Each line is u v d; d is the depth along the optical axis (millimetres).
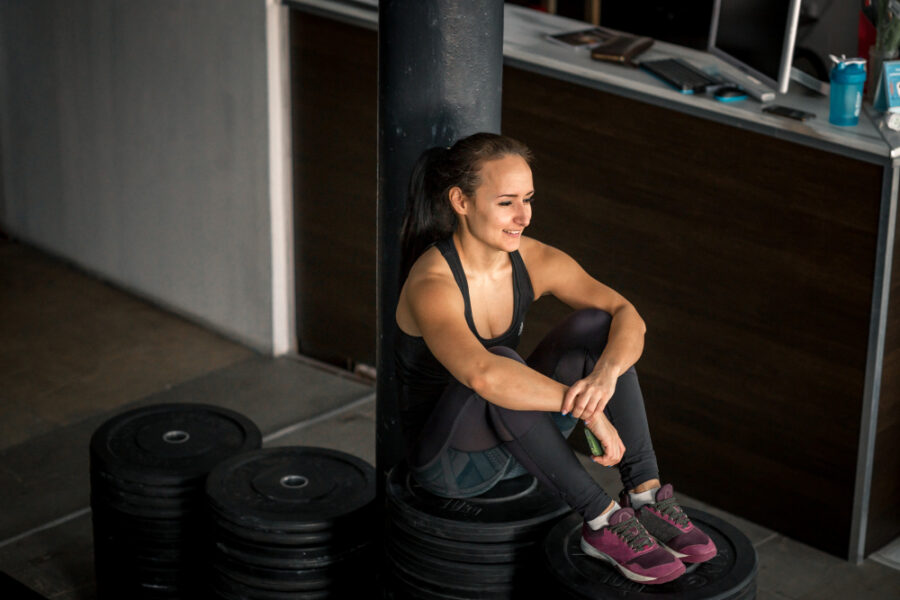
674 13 5309
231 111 4918
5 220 6133
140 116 5273
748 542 2703
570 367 2686
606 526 2572
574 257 4188
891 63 3607
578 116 4020
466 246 2670
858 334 3594
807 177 3572
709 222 3814
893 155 3375
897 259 3518
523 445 2564
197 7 4887
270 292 5031
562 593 2564
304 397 4777
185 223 5262
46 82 5641
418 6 2732
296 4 4617
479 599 2717
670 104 3781
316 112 4730
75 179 5684
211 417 3469
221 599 3078
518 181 2564
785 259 3684
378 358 3023
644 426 2688
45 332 5270
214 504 3008
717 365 3926
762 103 3707
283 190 4918
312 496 3053
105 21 5266
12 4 5656
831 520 3807
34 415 4629
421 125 2811
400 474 2865
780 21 3586
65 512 4035
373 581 3096
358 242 4777
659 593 2525
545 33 4293
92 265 5770
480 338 2715
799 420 3789
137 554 3275
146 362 5043
